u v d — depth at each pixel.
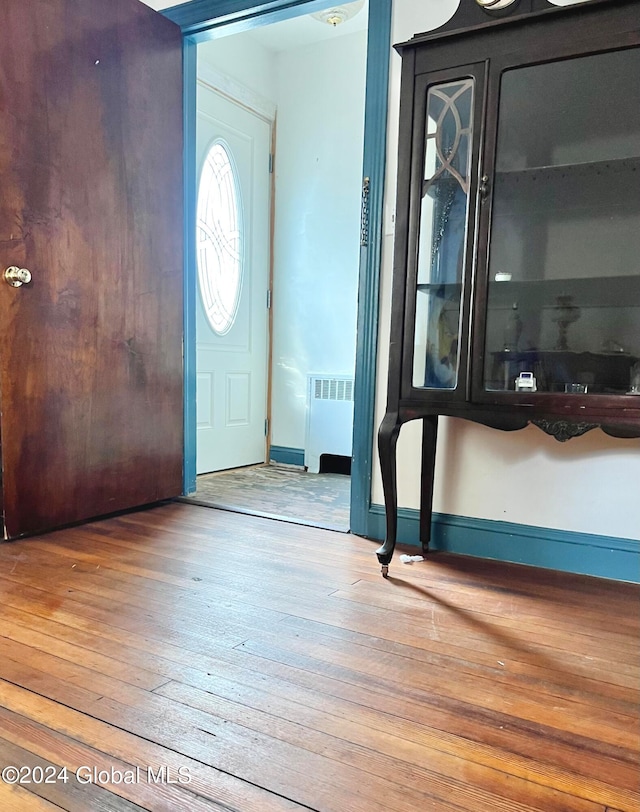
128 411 2.32
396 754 0.91
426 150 1.64
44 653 1.20
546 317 1.64
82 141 2.05
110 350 2.22
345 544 2.01
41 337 1.97
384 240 2.02
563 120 1.56
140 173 2.29
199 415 3.19
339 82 3.33
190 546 1.94
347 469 3.37
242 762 0.88
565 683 1.14
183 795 0.81
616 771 0.89
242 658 1.20
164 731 0.95
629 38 1.40
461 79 1.58
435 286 1.69
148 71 2.29
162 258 2.42
